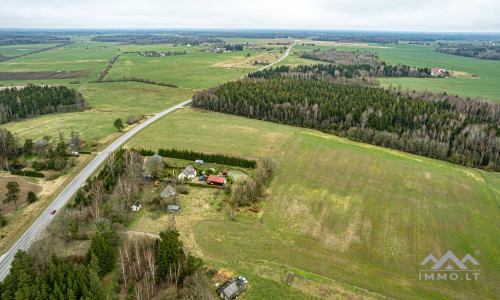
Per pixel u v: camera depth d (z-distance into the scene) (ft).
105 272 186.80
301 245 220.23
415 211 254.27
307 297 175.94
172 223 238.07
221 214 254.27
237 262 202.69
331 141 399.24
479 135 375.45
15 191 249.75
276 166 318.86
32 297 155.53
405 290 183.52
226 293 170.81
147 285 177.99
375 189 284.82
